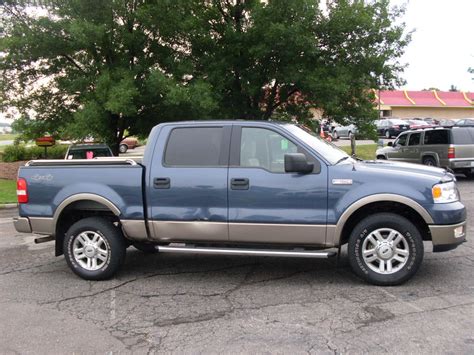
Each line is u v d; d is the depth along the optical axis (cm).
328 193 519
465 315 437
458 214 511
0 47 1451
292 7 1522
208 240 554
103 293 535
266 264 632
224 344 393
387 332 405
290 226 528
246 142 555
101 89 1394
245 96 1714
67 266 661
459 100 6297
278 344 389
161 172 563
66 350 389
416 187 507
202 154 562
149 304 495
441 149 1538
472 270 577
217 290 533
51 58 1533
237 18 1689
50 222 595
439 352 366
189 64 1542
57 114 1670
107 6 1411
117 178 573
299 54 1617
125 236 576
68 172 592
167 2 1417
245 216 538
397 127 3806
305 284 543
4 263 687
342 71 1609
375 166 543
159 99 1476
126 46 1505
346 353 369
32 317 464
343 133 4022
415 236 511
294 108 1772
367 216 528
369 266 527
